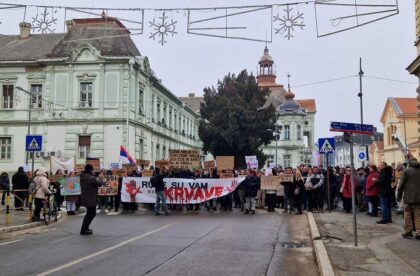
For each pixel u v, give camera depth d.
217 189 21.45
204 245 11.12
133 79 38.16
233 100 47.03
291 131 79.62
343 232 12.88
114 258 9.38
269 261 9.37
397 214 18.20
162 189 19.33
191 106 76.88
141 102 40.88
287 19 10.14
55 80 37.59
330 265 8.32
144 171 23.08
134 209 21.72
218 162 24.72
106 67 37.19
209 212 20.69
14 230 14.09
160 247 10.77
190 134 66.31
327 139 20.47
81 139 37.09
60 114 37.19
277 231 13.92
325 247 10.34
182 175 22.44
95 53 37.03
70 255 9.71
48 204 17.05
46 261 9.05
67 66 37.50
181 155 25.12
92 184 13.17
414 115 59.19
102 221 16.58
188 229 14.10
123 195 21.09
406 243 10.89
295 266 8.97
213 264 8.92
